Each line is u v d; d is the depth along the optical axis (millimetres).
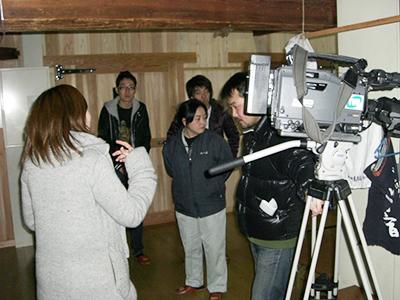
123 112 3756
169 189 4770
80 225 1364
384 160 1866
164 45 4605
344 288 2459
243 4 2375
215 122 3461
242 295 2938
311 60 1676
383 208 1943
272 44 5027
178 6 2203
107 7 2051
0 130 4148
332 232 3629
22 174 1462
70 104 1404
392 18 1996
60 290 1379
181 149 2770
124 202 1373
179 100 4695
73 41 4289
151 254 3828
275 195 1722
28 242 4289
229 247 3861
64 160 1354
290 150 1625
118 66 4441
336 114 1420
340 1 2443
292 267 1669
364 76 1471
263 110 1483
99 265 1395
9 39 4125
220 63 4855
